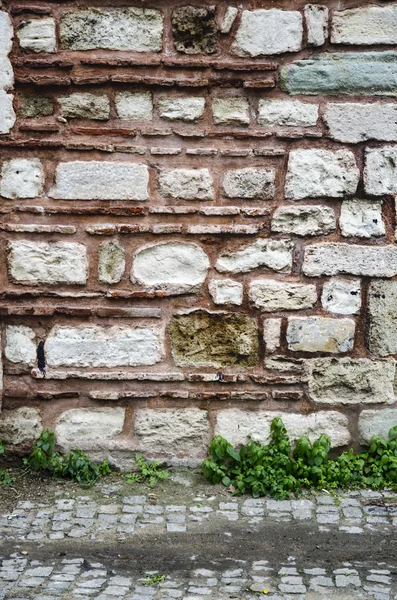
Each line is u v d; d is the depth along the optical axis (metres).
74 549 3.68
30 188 4.42
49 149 4.40
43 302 4.47
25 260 4.44
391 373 4.59
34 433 4.53
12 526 3.89
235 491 4.31
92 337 4.50
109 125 4.43
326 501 4.23
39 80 4.36
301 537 3.84
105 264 4.46
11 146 4.39
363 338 4.59
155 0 4.37
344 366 4.58
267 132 4.45
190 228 4.44
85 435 4.54
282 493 4.25
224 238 4.48
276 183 4.49
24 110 4.39
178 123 4.44
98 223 4.45
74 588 3.32
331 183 4.48
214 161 4.45
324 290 4.54
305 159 4.46
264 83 4.41
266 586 3.35
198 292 4.51
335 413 4.59
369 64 4.43
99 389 4.53
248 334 4.54
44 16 4.35
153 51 4.40
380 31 4.43
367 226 4.51
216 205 4.48
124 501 4.19
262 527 3.94
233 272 4.50
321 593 3.30
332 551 3.70
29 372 4.51
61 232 4.42
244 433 4.56
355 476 4.46
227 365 4.56
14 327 4.48
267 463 4.39
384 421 4.61
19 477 4.43
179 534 3.85
